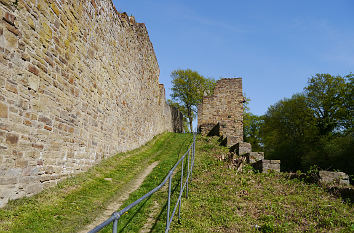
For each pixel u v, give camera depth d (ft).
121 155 41.42
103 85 34.35
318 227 18.26
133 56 49.42
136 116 52.47
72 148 25.52
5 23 16.10
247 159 36.91
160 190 25.91
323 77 110.01
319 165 86.33
